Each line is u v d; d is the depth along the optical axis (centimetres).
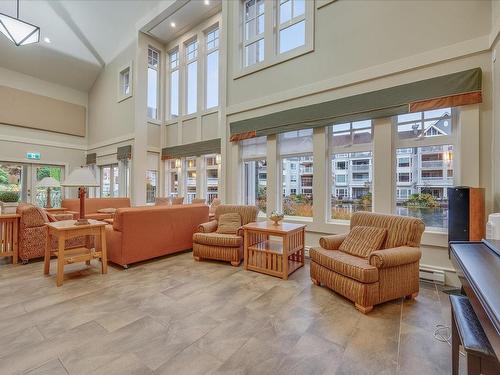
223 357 170
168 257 405
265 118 466
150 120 781
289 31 455
